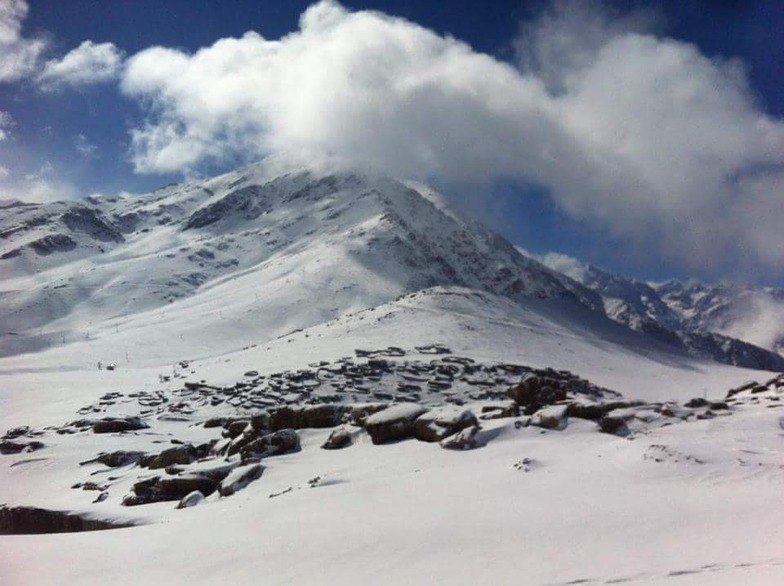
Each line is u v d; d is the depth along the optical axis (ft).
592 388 274.16
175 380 313.12
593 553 40.98
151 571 46.26
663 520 47.14
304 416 113.80
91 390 316.81
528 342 416.46
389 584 39.04
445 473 73.15
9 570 47.75
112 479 112.06
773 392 120.16
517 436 88.79
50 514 81.35
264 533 54.70
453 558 42.86
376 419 99.35
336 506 63.16
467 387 244.42
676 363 625.00
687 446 68.33
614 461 68.44
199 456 116.98
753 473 58.90
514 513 53.16
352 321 427.33
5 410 273.54
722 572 34.99
